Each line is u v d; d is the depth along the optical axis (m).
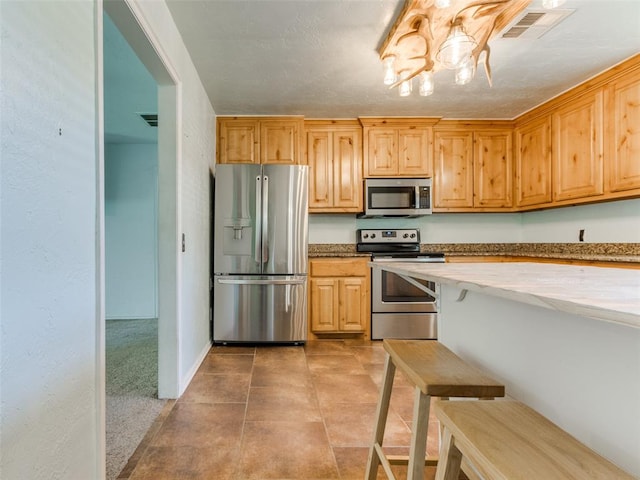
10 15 0.75
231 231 3.03
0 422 0.73
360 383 2.32
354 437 1.67
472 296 1.39
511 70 2.58
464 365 1.08
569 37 2.14
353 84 2.79
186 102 2.26
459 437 0.71
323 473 1.41
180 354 2.11
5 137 0.74
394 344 1.30
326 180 3.57
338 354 2.91
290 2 1.82
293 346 3.12
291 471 1.42
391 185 3.55
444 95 3.03
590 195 2.73
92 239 1.08
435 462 1.34
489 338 1.28
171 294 2.06
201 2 1.81
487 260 3.46
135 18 1.47
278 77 2.66
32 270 0.82
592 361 0.84
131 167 4.32
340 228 3.91
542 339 1.01
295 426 1.77
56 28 0.91
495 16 1.70
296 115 3.42
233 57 2.36
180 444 1.60
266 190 3.04
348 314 3.30
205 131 2.87
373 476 1.29
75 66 1.00
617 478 0.57
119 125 3.68
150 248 4.32
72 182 0.98
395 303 3.32
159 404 1.99
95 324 1.09
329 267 3.30
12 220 0.76
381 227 3.94
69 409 0.96
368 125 3.54
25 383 0.80
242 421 1.81
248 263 3.04
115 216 4.30
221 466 1.45
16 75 0.77
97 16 1.11
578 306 0.55
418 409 0.97
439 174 3.65
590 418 0.84
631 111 2.41
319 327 3.29
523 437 0.68
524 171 3.49
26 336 0.80
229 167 3.02
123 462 1.46
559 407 0.94
